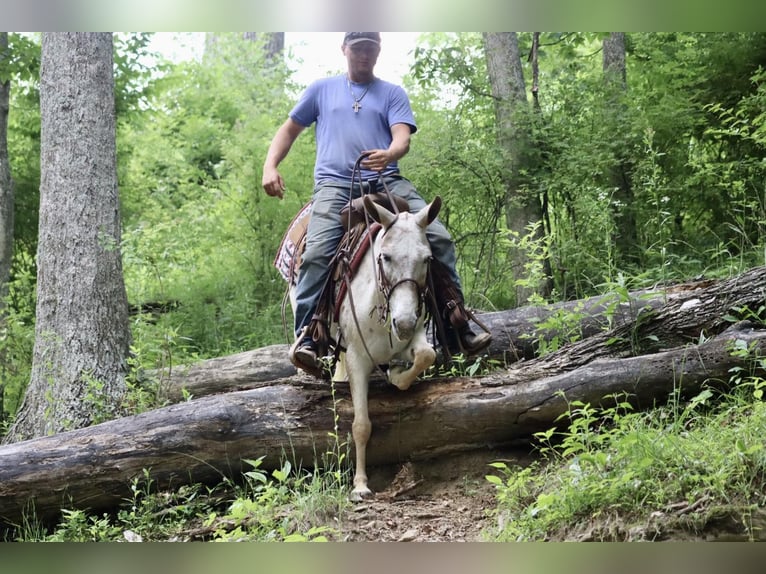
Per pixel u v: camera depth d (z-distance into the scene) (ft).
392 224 16.74
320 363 18.28
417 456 18.72
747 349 17.78
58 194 25.52
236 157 37.42
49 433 23.34
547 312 23.49
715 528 13.29
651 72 36.17
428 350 16.94
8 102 31.01
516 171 33.01
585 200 30.27
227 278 36.32
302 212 20.47
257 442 18.19
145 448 17.60
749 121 30.66
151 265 31.14
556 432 18.52
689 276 28.45
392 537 15.75
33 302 32.50
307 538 14.94
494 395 18.47
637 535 13.47
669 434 15.74
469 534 15.79
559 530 14.42
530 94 40.14
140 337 25.98
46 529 17.15
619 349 19.58
